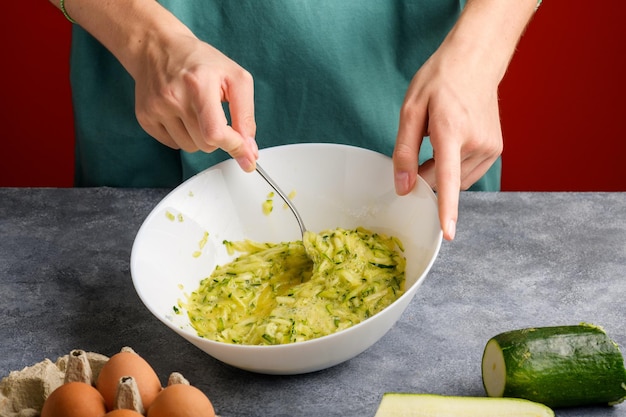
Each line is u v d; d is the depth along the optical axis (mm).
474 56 1059
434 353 981
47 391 909
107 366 869
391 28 1253
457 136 994
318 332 955
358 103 1273
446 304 1037
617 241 1115
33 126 1954
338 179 1095
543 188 1981
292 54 1252
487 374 924
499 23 1098
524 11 1131
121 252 1145
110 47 1111
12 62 1894
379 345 994
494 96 1070
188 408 825
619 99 1884
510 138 1936
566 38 1837
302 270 1055
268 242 1112
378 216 1073
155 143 1324
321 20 1237
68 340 1023
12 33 1866
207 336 995
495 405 879
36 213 1213
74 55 1305
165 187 1337
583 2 1808
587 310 1021
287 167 1104
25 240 1169
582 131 1917
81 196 1242
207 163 1308
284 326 953
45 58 1889
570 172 1961
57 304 1070
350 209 1094
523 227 1145
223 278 1047
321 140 1302
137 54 1079
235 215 1103
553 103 1896
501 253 1106
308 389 951
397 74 1275
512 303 1035
